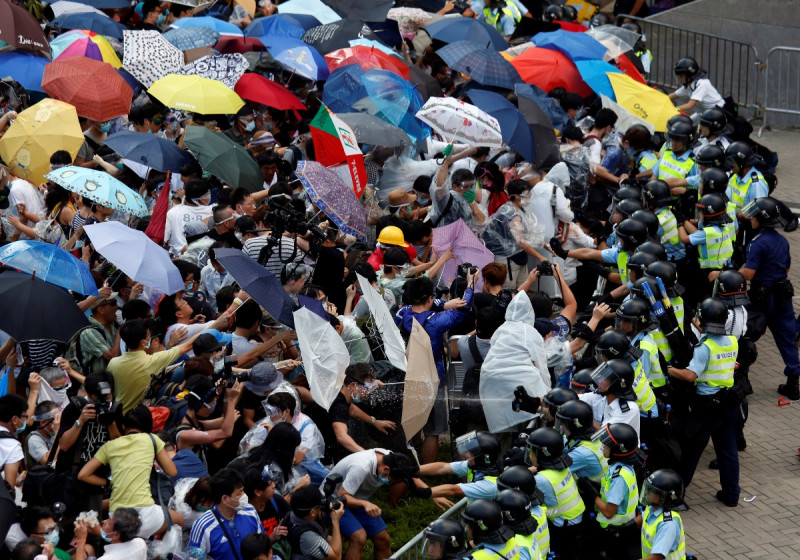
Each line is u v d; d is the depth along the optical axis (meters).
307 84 55.41
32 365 32.12
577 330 35.28
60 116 42.25
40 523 24.27
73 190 35.69
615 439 28.42
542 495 26.48
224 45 54.41
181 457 26.97
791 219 41.72
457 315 33.38
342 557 29.38
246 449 27.94
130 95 46.44
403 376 31.36
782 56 73.94
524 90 49.66
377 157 44.56
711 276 41.50
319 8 58.09
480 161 44.12
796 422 40.53
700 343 34.03
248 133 50.38
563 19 65.31
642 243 38.75
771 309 41.41
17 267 31.39
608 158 48.69
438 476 34.03
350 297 35.06
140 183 44.03
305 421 28.48
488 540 24.52
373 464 28.08
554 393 28.91
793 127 74.50
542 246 41.84
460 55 50.06
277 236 34.66
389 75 45.62
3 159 41.91
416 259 38.75
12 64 47.81
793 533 33.28
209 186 40.06
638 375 32.28
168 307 32.91
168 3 61.59
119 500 24.50
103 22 53.91
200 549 23.83
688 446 34.97
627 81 54.12
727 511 34.78
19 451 27.16
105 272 35.69
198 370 28.72
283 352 32.66
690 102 59.44
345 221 36.31
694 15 77.56
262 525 24.94
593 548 29.19
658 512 27.78
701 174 43.66
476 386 32.38
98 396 26.14
